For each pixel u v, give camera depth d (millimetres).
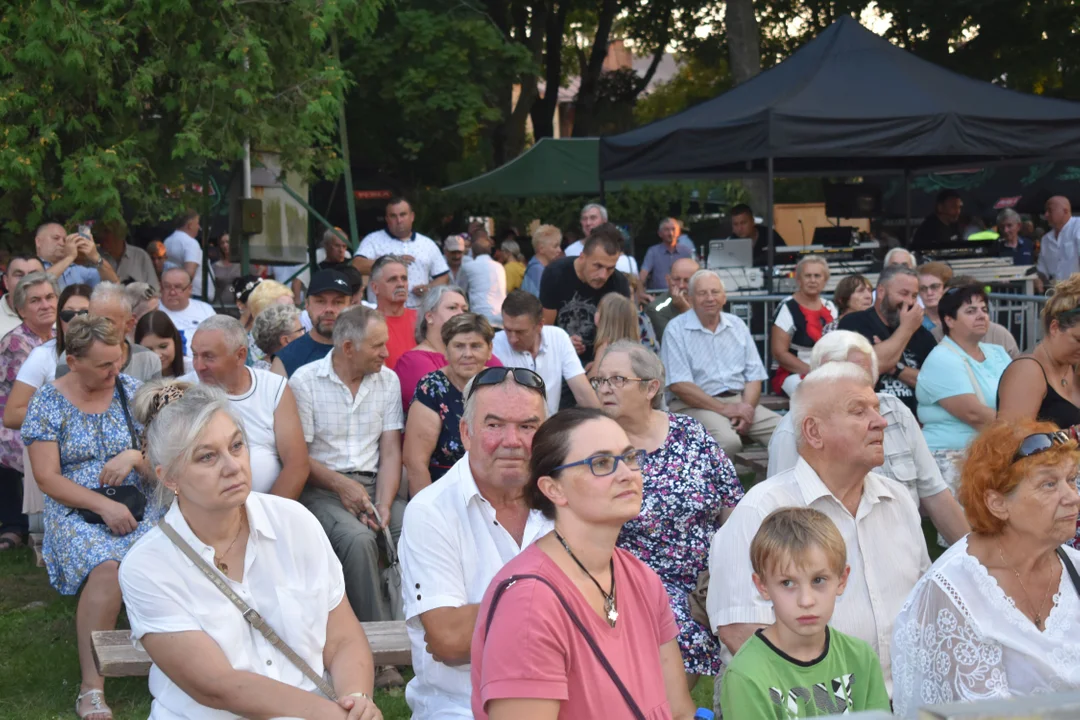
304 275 14312
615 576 2723
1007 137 9695
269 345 7074
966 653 2988
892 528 3898
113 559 5066
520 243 21531
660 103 37438
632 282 10008
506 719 2445
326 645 3500
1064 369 4875
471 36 20234
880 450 3723
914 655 3094
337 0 10156
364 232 22188
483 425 3602
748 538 3740
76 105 9164
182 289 8617
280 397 5508
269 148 10094
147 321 6730
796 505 3787
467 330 5426
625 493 2607
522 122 27188
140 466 5379
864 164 13133
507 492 3691
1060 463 2914
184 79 9344
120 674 4402
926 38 23609
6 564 7066
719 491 4520
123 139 9242
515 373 3627
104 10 8805
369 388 5820
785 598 3107
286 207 13422
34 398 5484
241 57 9281
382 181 23375
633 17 29984
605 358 4500
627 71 32156
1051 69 23312
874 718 1464
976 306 6145
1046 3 22078
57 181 9281
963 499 3092
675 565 4414
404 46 20203
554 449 2635
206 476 3213
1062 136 9820
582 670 2521
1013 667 2984
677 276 9016
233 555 3371
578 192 22609
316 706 3240
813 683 3146
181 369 6844
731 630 3746
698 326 7777
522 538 3691
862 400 3723
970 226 15000
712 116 10195
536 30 27062
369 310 5781
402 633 4832
